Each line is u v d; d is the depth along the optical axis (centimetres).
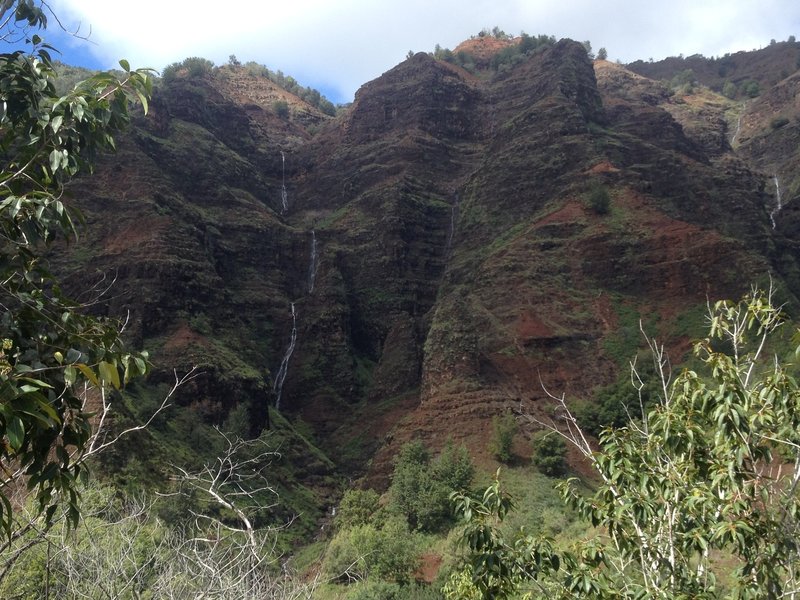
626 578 942
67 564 873
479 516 954
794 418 903
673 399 965
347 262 10256
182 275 7706
